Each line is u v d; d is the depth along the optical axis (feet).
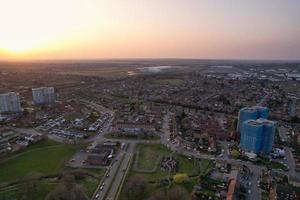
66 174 625.00
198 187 597.11
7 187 592.60
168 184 608.19
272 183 626.64
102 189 583.99
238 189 589.32
